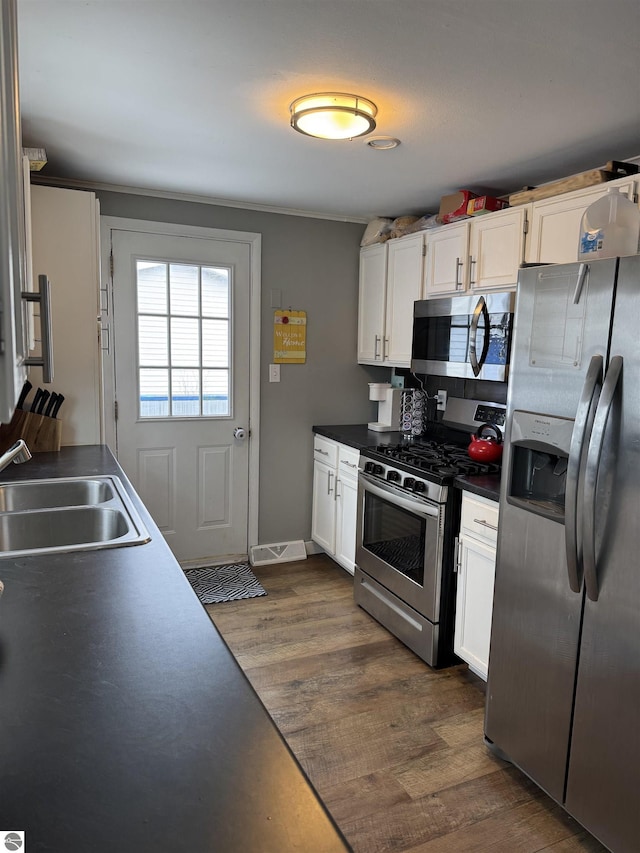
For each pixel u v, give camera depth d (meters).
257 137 2.35
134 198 3.24
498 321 2.59
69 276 2.76
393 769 2.00
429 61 1.70
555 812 1.83
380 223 3.68
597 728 1.62
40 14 1.48
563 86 1.83
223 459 3.69
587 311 1.62
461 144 2.36
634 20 1.46
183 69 1.78
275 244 3.62
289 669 2.60
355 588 3.25
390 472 2.86
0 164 0.43
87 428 2.89
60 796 0.66
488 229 2.74
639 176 2.03
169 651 0.99
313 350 3.83
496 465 2.68
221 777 0.69
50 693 0.86
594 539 1.56
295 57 1.69
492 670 2.04
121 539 1.53
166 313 3.42
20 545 1.77
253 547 3.79
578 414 1.58
